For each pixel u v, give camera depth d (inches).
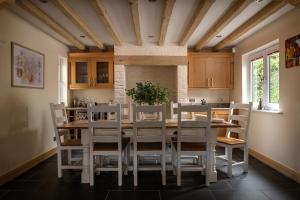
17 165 137.1
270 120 152.9
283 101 138.6
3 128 124.8
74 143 130.6
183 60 209.0
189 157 163.3
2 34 125.0
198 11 125.9
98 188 116.0
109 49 224.4
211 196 106.4
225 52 223.0
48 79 180.2
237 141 137.0
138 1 117.8
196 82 220.4
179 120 115.5
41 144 166.7
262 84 177.9
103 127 117.2
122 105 160.4
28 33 151.4
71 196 106.9
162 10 130.7
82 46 209.9
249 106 135.0
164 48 208.2
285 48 136.7
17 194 109.1
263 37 164.2
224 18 137.0
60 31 159.3
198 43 208.4
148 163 152.1
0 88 122.8
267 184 120.0
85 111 211.6
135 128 116.3
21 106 142.3
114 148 120.2
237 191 111.7
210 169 122.5
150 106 115.5
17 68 137.9
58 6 115.6
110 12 134.3
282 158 138.9
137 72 229.9
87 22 151.3
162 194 108.7
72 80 219.0
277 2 112.7
